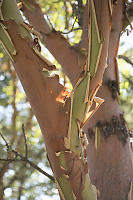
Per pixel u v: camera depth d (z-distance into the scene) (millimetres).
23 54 1781
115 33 2629
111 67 2631
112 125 2557
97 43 1745
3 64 5895
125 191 2504
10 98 6320
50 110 1764
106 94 2600
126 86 4840
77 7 3041
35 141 5652
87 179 1783
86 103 1755
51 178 2820
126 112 5590
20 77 1796
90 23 1767
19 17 1832
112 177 2514
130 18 3021
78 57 2664
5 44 1792
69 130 1762
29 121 6250
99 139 2553
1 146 3150
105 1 1759
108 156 2533
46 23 2758
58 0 4008
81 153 1781
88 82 1752
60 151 1761
